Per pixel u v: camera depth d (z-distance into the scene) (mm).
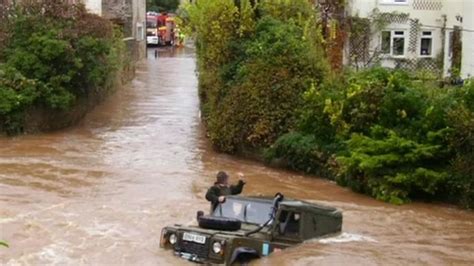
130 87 54844
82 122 38125
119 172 25969
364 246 16859
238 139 29203
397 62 38844
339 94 26797
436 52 39188
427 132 23844
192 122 38906
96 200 21734
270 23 31484
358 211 21344
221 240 14656
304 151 26531
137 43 75125
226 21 32000
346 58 38125
